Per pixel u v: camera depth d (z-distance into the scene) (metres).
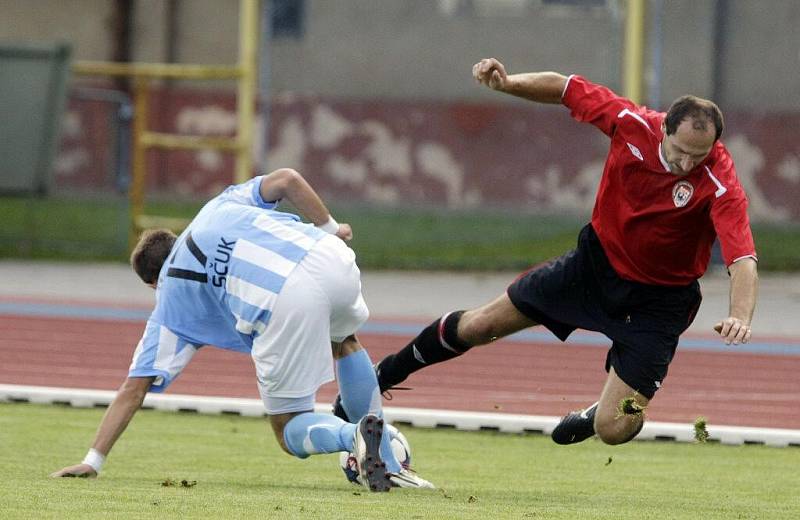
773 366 40.75
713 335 47.19
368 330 46.66
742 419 32.00
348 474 21.25
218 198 20.94
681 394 35.62
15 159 60.44
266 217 20.20
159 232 21.66
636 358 20.73
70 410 31.00
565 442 22.39
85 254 66.50
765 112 63.78
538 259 63.94
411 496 19.42
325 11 71.44
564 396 34.75
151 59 78.00
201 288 20.44
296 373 19.95
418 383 36.59
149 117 74.31
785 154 63.56
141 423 29.38
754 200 63.75
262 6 69.81
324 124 69.88
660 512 18.58
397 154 69.06
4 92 60.41
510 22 68.50
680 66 64.75
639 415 20.52
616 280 20.88
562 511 18.09
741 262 18.75
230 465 24.14
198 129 73.88
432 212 68.25
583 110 20.61
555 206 66.31
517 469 24.69
